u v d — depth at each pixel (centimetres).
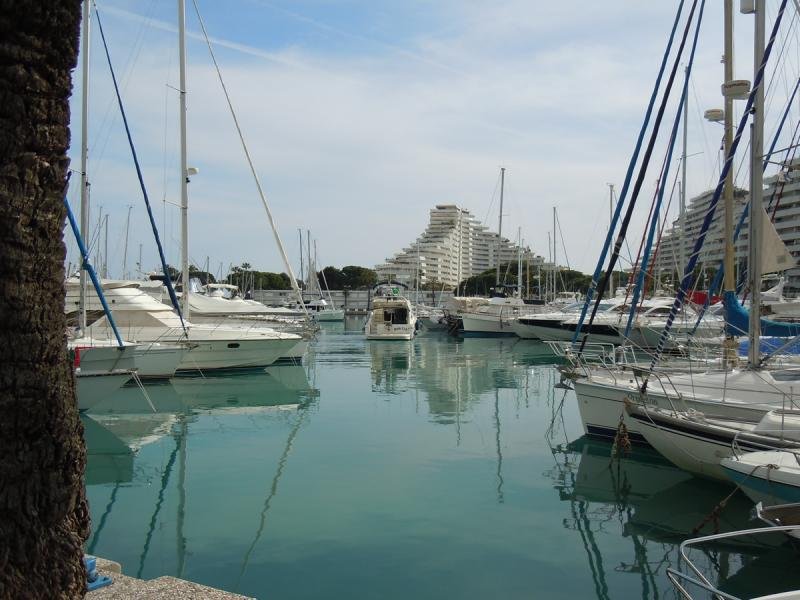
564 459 1262
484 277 9806
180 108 2386
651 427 1109
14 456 349
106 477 1147
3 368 341
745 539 855
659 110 1402
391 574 751
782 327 1608
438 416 1712
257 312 3300
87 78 1778
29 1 328
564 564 784
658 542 854
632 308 1600
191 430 1542
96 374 1597
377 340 4269
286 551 816
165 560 792
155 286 3073
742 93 1359
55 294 357
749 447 968
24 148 336
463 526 903
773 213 1579
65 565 372
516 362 3042
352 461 1249
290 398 2003
